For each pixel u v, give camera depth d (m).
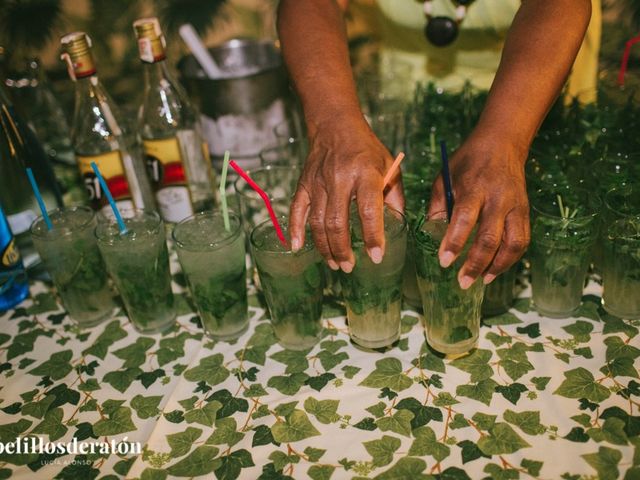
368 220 0.97
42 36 2.60
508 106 1.05
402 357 1.12
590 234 1.06
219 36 2.64
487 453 0.92
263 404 1.05
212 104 1.61
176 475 0.94
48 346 1.26
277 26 1.34
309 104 1.17
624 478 0.86
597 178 1.21
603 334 1.11
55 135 1.86
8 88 1.50
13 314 1.37
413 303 1.24
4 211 1.42
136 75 2.68
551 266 1.10
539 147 1.37
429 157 1.32
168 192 1.47
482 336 1.15
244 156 1.68
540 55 1.08
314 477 0.91
